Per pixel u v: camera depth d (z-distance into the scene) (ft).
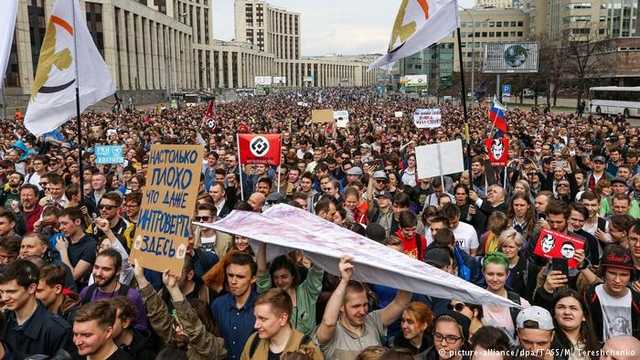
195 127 92.84
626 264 16.66
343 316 14.93
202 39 494.18
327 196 28.48
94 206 32.14
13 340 15.44
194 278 19.06
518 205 25.98
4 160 40.42
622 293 16.99
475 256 24.04
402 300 15.72
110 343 14.34
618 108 183.52
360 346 14.73
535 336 13.75
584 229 25.85
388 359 11.72
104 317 13.78
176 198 15.48
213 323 16.38
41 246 20.10
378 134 76.95
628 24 405.80
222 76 530.27
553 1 431.43
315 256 14.78
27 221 29.07
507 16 474.49
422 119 68.69
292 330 14.40
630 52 259.19
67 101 30.96
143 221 16.03
